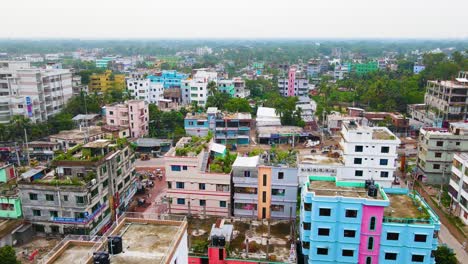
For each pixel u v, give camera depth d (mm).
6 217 60594
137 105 117250
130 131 118812
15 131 103500
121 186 71438
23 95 123375
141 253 27938
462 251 60875
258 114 136375
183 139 74688
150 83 169625
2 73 127062
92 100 142500
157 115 130125
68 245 32344
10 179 68375
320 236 48250
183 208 65812
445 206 75000
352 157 71062
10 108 115812
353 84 191500
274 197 61594
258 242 52656
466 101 119688
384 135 73688
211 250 48625
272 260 48406
